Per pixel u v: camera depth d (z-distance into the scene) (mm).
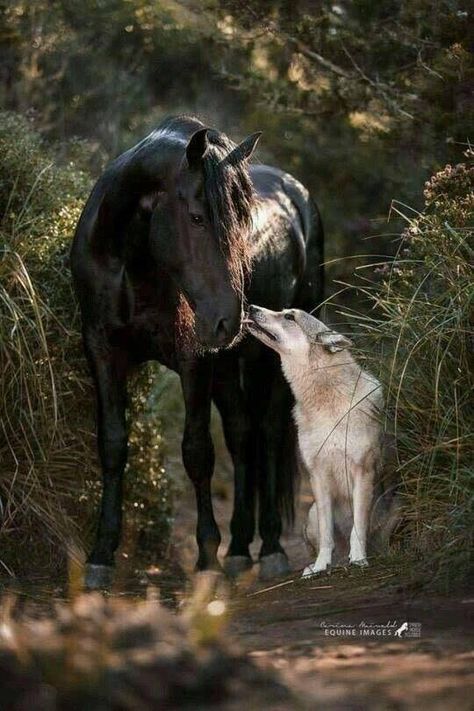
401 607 7672
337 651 6355
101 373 10672
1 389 10547
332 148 20891
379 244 19688
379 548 10547
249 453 12477
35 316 10859
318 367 10352
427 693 5273
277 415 12594
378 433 10289
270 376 12641
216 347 9398
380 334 10109
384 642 6617
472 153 11414
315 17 16188
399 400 9742
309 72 16984
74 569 7551
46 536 10828
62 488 11180
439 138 14859
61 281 11547
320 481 10578
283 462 12680
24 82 19625
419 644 6438
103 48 21469
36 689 4992
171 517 13727
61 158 15117
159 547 12953
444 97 14539
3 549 10594
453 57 14078
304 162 21266
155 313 10531
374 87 16234
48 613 8500
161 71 22062
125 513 12453
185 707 5055
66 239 11734
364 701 5148
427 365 9727
